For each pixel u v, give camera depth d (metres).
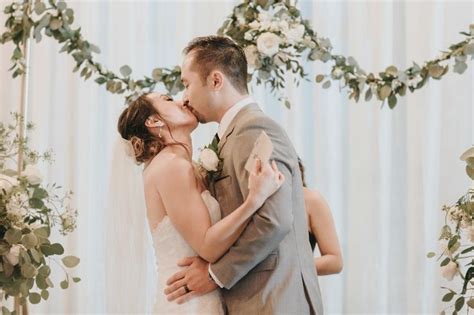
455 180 3.92
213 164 2.43
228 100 2.50
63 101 4.13
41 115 4.12
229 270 2.32
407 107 3.96
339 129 4.03
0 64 4.14
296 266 2.40
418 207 3.91
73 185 4.07
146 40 4.13
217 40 2.55
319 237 2.91
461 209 2.68
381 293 3.96
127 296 2.65
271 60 3.17
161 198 2.50
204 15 4.09
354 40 4.01
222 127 2.51
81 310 4.04
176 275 2.43
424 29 3.96
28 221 2.55
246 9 3.23
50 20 3.28
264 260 2.37
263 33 3.10
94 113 4.10
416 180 3.92
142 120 2.58
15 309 2.80
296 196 2.44
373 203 3.95
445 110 3.93
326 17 4.03
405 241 3.95
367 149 3.96
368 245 3.95
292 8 3.26
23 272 2.37
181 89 3.34
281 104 4.01
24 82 3.27
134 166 2.63
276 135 2.40
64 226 2.66
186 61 2.54
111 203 2.65
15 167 3.53
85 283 4.05
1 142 2.76
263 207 2.29
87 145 4.09
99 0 4.14
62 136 4.12
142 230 2.64
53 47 4.14
